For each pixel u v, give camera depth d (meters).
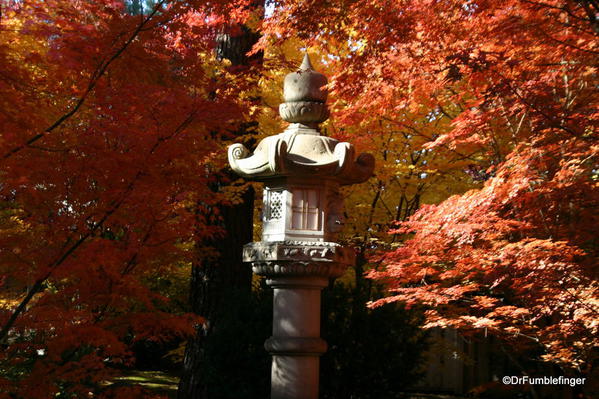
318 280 6.35
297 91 6.62
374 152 12.03
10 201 6.35
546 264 7.12
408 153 12.16
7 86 4.57
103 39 4.88
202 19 7.01
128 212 5.56
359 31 7.24
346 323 8.73
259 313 8.61
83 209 5.34
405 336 8.96
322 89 6.69
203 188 5.95
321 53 11.55
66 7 5.27
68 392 5.70
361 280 9.81
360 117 9.30
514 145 8.93
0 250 5.23
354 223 13.11
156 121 5.18
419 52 7.86
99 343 4.92
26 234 5.55
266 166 6.28
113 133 5.00
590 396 9.27
